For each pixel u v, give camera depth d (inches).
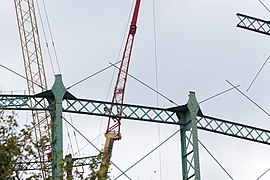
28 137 1428.4
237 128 2438.5
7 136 1416.1
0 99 2202.3
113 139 3366.1
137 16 3705.7
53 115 2194.9
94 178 1438.2
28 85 3624.5
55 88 2224.4
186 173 2285.9
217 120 2405.3
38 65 3666.3
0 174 1369.3
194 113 2319.1
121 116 2298.2
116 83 3580.2
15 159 1402.6
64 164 1528.1
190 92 2353.6
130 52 3651.6
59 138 2135.8
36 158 1429.6
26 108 2204.7
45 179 1462.8
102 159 1483.8
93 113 2269.9
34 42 3676.2
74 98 2260.1
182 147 2321.6
